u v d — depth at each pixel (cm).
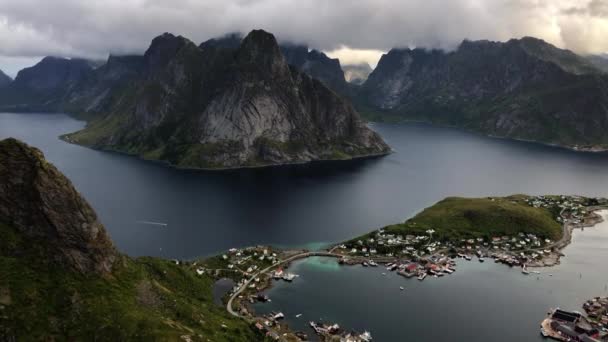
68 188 17338
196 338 15850
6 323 14138
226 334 17600
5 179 16800
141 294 17338
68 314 15062
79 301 15512
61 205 16962
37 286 15362
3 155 17075
